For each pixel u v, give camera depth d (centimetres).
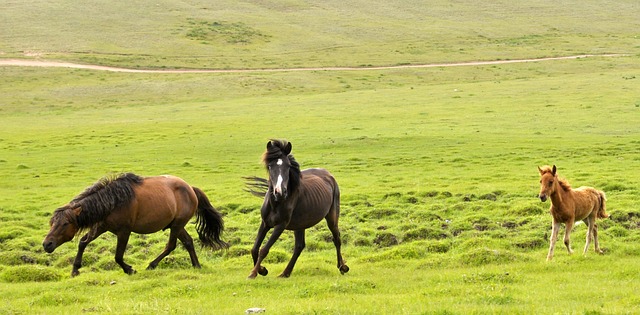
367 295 1260
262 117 5491
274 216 1424
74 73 8275
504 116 5012
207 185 3061
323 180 1544
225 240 2077
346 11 13312
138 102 6875
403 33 11662
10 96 7050
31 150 4338
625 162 3158
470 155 3566
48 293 1306
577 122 4562
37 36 10406
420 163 3422
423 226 2080
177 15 12162
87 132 4988
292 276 1486
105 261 1789
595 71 8225
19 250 1978
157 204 1533
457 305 1131
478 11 13662
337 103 6244
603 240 1834
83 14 11912
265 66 9262
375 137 4262
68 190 3020
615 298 1173
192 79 7850
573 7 14050
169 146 4319
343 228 2150
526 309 1092
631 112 4878
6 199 2838
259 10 13038
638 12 13612
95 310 1173
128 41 10419
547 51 10269
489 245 1822
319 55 10012
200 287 1349
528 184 2736
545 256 1664
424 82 7969
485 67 8838
